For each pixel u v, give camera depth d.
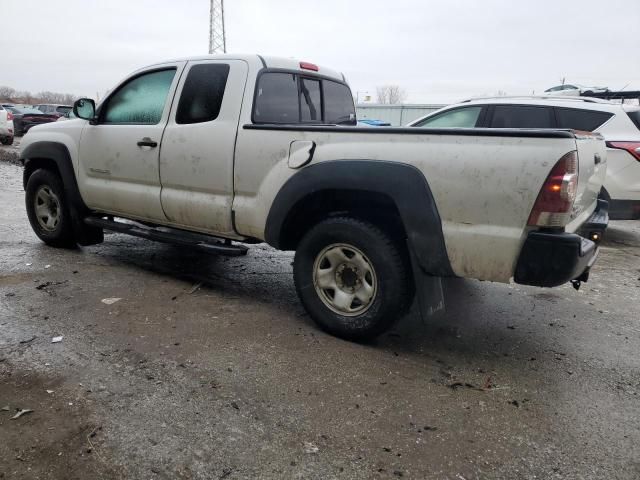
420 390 2.81
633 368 3.21
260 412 2.53
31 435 2.28
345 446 2.30
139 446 2.24
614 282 5.11
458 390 2.84
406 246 3.20
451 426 2.49
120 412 2.48
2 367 2.86
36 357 2.98
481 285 4.86
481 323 3.88
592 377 3.07
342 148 3.17
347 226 3.21
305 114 4.29
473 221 2.81
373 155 3.05
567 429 2.51
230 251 3.85
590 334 3.75
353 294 3.32
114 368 2.89
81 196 4.87
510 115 6.70
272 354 3.15
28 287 4.15
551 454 2.31
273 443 2.30
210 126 3.79
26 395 2.59
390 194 2.98
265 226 3.58
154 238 4.35
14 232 6.07
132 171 4.35
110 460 2.14
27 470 2.07
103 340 3.24
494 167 2.71
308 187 3.27
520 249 2.73
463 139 2.80
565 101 6.62
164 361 3.00
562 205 2.62
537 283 2.74
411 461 2.22
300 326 3.62
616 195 6.49
